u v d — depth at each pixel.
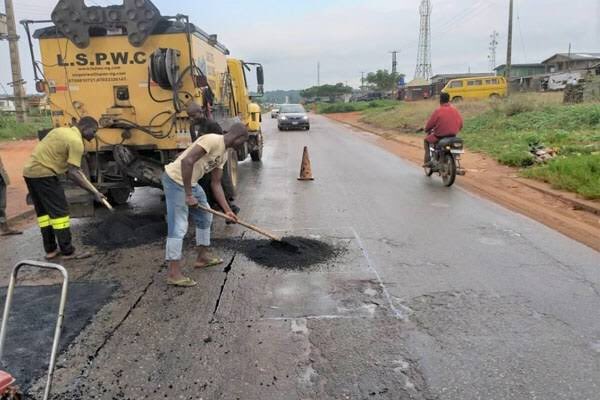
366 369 3.18
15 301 4.29
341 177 10.64
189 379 3.11
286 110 28.38
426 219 6.88
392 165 12.41
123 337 3.64
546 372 3.12
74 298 4.35
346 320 3.86
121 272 5.02
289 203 8.07
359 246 5.69
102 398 2.93
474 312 3.96
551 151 11.32
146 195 9.16
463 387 2.98
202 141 4.49
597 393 2.91
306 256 5.30
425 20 91.94
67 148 5.18
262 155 15.04
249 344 3.52
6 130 21.58
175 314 4.01
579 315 3.88
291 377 3.11
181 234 4.57
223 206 5.05
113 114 7.07
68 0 6.69
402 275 4.78
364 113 43.12
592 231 6.16
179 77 6.89
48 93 7.07
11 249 5.95
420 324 3.77
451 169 9.10
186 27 6.81
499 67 71.12
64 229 5.39
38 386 3.05
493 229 6.34
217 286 4.58
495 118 18.62
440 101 9.55
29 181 5.24
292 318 3.91
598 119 15.03
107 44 6.90
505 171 10.80
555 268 4.91
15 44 22.77
